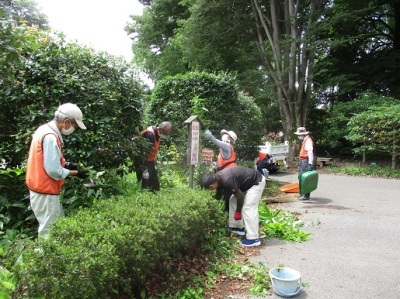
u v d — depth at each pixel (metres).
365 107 15.92
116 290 2.57
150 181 5.51
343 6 17.75
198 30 16.69
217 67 18.05
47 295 2.04
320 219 5.91
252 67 17.91
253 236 4.47
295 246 4.53
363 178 11.85
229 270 3.68
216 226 4.39
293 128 16.77
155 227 2.89
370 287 3.33
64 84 4.31
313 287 3.33
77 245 2.32
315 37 16.23
